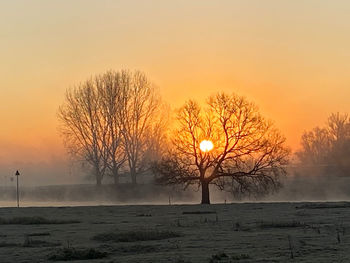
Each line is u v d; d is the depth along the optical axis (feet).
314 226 94.73
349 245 66.64
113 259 60.08
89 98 281.13
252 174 195.42
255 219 115.14
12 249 72.33
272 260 55.47
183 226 101.76
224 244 71.20
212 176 199.31
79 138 283.38
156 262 56.65
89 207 183.01
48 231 99.35
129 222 117.60
